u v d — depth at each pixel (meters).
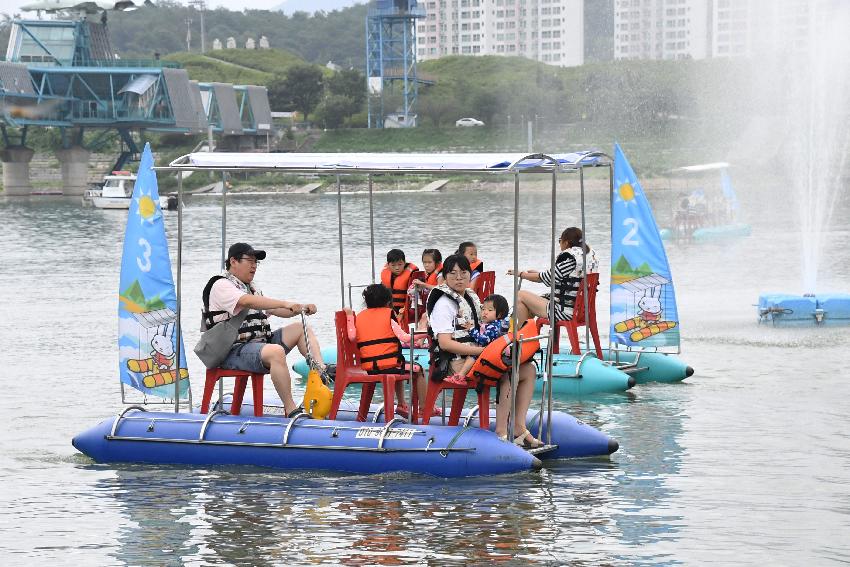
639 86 128.00
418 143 139.50
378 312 13.34
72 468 13.48
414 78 155.00
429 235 55.62
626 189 18.23
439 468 12.73
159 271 14.49
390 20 154.50
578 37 198.50
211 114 139.62
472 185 112.31
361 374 13.30
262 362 13.58
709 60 131.00
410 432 12.95
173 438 13.54
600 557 10.20
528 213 72.12
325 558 10.26
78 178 130.62
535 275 18.05
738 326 24.14
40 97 122.81
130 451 13.66
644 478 12.69
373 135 144.12
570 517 11.30
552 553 10.30
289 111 172.50
